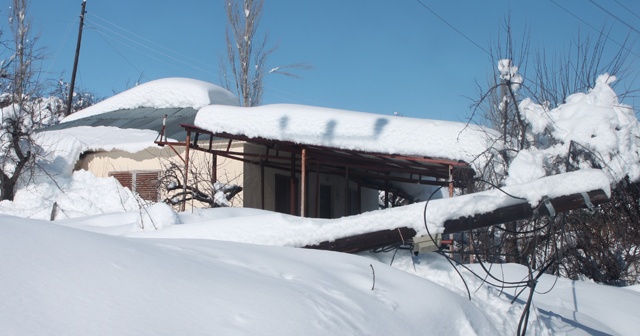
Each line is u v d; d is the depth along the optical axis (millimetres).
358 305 4953
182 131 17609
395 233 7203
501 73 11758
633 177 10484
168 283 4086
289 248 6570
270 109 12508
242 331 3699
